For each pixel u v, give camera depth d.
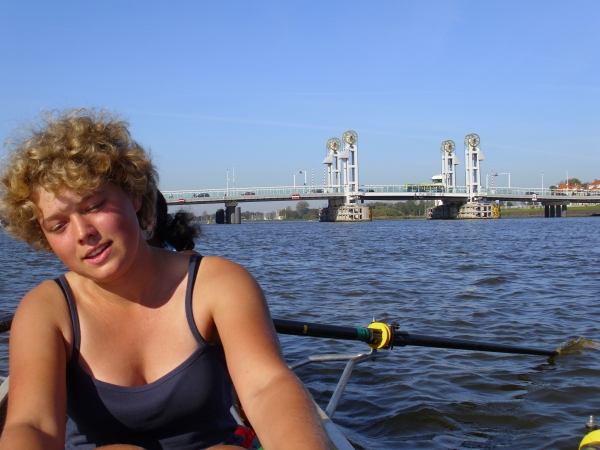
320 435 1.49
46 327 1.92
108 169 1.78
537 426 5.07
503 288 14.26
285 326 4.48
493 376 6.51
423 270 19.45
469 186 132.75
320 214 142.62
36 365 1.84
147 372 1.96
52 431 1.74
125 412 1.93
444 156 139.75
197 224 4.50
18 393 1.79
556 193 145.88
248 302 1.91
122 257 1.85
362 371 6.79
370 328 5.07
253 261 24.88
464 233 59.06
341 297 13.05
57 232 1.84
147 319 1.98
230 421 2.19
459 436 4.91
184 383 1.93
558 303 11.69
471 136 132.62
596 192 143.75
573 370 6.66
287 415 1.54
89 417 1.98
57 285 2.03
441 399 5.79
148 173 2.02
